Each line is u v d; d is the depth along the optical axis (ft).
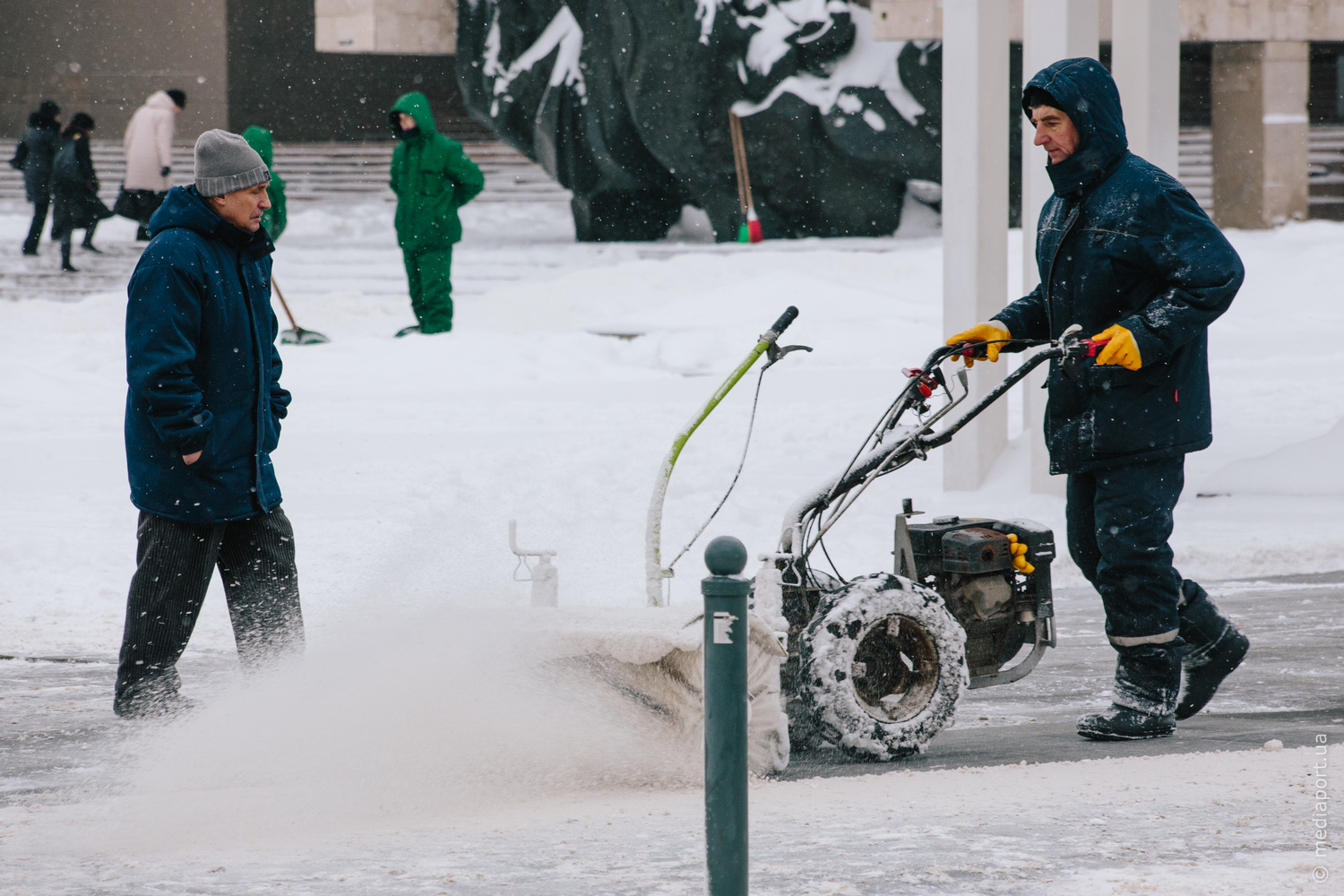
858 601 41.34
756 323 193.47
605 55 278.05
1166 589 44.70
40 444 120.78
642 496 92.84
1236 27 272.72
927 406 45.73
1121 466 44.52
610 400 147.95
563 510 87.76
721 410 137.69
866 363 177.17
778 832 30.63
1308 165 318.24
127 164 265.34
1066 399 45.42
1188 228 43.24
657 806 35.81
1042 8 87.86
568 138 288.10
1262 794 33.99
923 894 25.18
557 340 185.98
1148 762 40.11
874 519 84.89
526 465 104.63
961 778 38.27
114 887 26.99
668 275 231.09
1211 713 48.88
